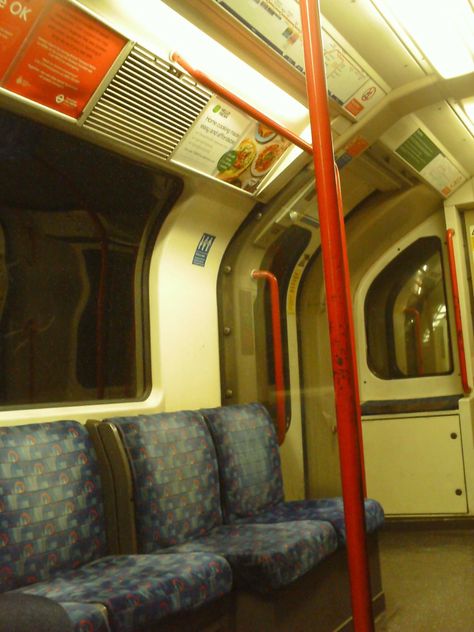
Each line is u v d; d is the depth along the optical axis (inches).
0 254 124.6
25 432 103.7
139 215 147.6
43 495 100.7
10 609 55.7
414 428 219.6
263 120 131.5
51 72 103.0
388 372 236.2
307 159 159.5
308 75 80.4
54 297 133.4
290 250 191.8
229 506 139.4
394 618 136.6
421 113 172.4
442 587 154.5
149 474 119.0
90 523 107.3
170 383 148.6
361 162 187.6
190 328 157.5
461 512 212.4
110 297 144.6
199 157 138.4
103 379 140.5
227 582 100.3
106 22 101.5
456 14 128.7
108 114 116.3
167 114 124.0
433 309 231.8
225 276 171.3
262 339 183.0
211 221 159.2
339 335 76.4
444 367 229.6
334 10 124.0
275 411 184.1
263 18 116.7
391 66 148.1
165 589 88.4
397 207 217.0
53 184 132.1
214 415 146.5
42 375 129.9
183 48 115.1
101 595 84.4
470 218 230.7
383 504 220.8
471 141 194.5
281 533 119.3
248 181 155.6
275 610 105.9
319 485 198.8
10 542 93.7
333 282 77.0
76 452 109.5
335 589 126.6
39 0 92.7
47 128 115.6
